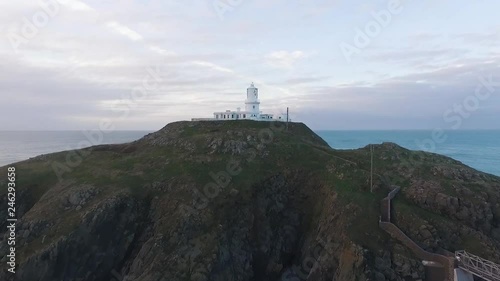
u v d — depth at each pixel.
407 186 61.59
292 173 66.19
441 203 56.16
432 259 45.91
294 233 59.56
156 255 49.09
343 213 54.62
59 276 48.66
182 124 85.75
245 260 52.62
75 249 50.25
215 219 54.16
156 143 78.69
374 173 64.25
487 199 58.53
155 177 63.31
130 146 81.25
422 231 50.50
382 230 50.81
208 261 47.91
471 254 46.16
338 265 48.81
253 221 57.03
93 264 51.31
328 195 60.72
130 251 54.06
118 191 58.22
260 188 61.88
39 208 56.97
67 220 53.12
